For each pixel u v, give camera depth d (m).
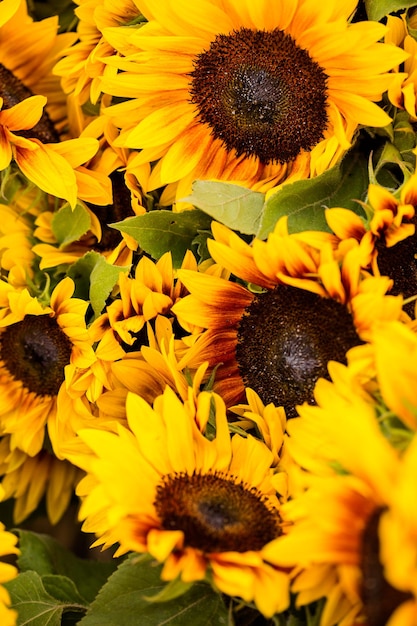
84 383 0.85
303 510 0.69
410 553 0.64
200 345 0.82
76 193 0.84
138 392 0.84
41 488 0.96
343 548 0.68
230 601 0.78
